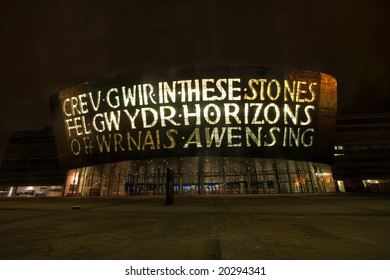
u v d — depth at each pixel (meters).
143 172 49.78
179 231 9.95
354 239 8.30
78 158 52.69
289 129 45.44
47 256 6.61
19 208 22.17
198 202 27.42
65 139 54.38
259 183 47.16
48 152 64.12
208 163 47.81
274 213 15.95
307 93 45.94
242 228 10.52
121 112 47.31
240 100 44.72
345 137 57.03
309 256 6.41
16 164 63.44
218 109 44.88
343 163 54.75
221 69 44.88
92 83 49.12
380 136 56.56
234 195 42.94
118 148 48.00
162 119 45.78
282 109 45.09
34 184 59.94
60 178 59.69
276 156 44.94
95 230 10.44
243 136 44.78
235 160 46.41
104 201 33.34
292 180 47.16
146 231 10.05
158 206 22.77
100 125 49.03
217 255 6.52
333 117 48.56
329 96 47.62
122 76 47.06
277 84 44.88
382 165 53.94
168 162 47.91
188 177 48.44
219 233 9.44
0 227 11.58
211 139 45.00
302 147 46.09
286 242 7.90
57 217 15.31
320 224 11.53
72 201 34.19
